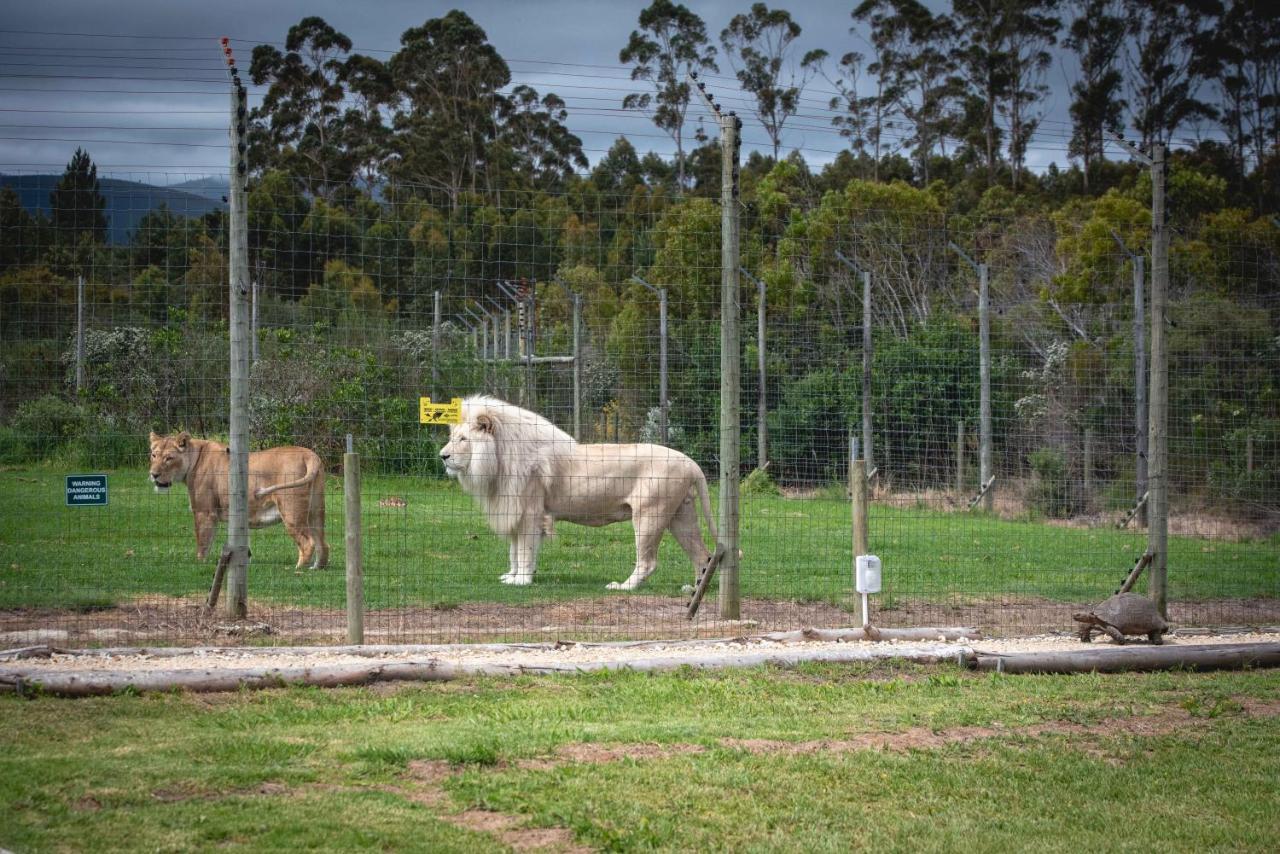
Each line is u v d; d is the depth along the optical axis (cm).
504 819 623
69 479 1041
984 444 2295
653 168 6694
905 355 2631
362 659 937
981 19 6519
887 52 6475
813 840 611
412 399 2411
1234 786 716
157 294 2422
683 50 6312
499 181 5519
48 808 606
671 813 637
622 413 2731
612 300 3331
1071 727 835
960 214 5038
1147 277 2928
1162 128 5884
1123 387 2342
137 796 626
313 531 1441
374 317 2608
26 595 1195
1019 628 1166
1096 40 6169
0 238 1872
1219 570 1562
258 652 952
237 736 740
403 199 4856
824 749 761
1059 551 1712
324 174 5222
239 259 1102
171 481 1412
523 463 1404
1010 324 3020
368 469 2261
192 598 1206
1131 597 1059
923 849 607
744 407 2717
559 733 762
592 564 1580
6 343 2266
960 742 788
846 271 3778
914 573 1489
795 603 1298
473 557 1577
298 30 5688
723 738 776
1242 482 2044
